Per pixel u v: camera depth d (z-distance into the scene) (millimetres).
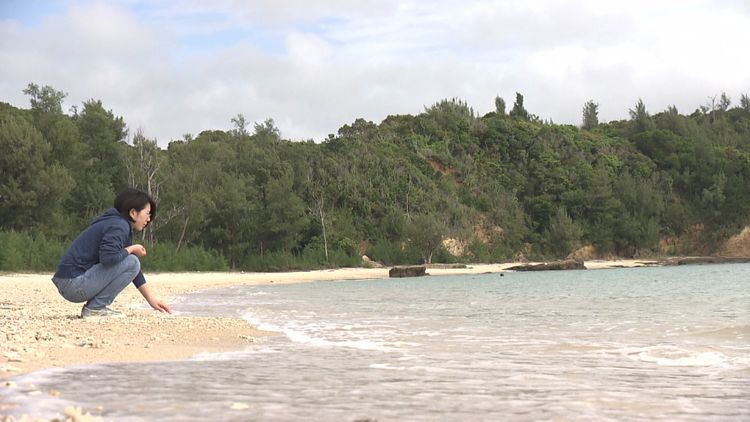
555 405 3678
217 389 4008
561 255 66000
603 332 8195
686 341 7172
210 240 51125
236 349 6262
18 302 13062
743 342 7016
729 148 81188
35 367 4707
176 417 3160
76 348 5777
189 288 23562
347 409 3484
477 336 7695
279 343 6855
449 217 62719
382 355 5914
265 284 29219
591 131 92438
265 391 3988
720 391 4176
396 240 58781
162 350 5941
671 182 74938
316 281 33344
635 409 3584
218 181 54125
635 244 70000
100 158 51938
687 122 91938
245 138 67875
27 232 39594
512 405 3668
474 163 73125
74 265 8312
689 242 72500
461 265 51781
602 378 4691
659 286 22594
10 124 41562
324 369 5008
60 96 53469
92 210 47219
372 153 67188
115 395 3727
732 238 71688
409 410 3492
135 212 8680
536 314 11242
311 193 58375
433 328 8789
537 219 69438
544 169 72875
